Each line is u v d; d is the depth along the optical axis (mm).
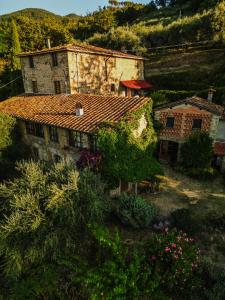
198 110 19797
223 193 17047
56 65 24062
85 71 24984
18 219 10000
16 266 10055
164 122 21312
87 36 64000
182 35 43062
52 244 9914
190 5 59750
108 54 26828
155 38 46031
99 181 12273
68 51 22641
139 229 13219
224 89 26312
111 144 14852
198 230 12734
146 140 18797
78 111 17938
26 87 28406
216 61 34125
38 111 20953
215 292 8547
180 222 12961
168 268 9109
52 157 20547
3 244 9984
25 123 21922
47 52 23719
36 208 10289
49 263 10594
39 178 11578
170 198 16438
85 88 25375
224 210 14898
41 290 10031
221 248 11492
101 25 63594
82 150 17219
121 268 8547
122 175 15094
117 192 16078
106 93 28688
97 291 8250
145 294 8547
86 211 10844
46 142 20312
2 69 43156
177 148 21656
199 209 15070
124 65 30891
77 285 10000
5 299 10320
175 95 28750
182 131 20656
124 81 31391
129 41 44719
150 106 18906
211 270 9602
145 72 38062
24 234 10195
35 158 22500
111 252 9523
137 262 8781
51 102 22109
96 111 18078
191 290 8953
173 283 8914
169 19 57094
